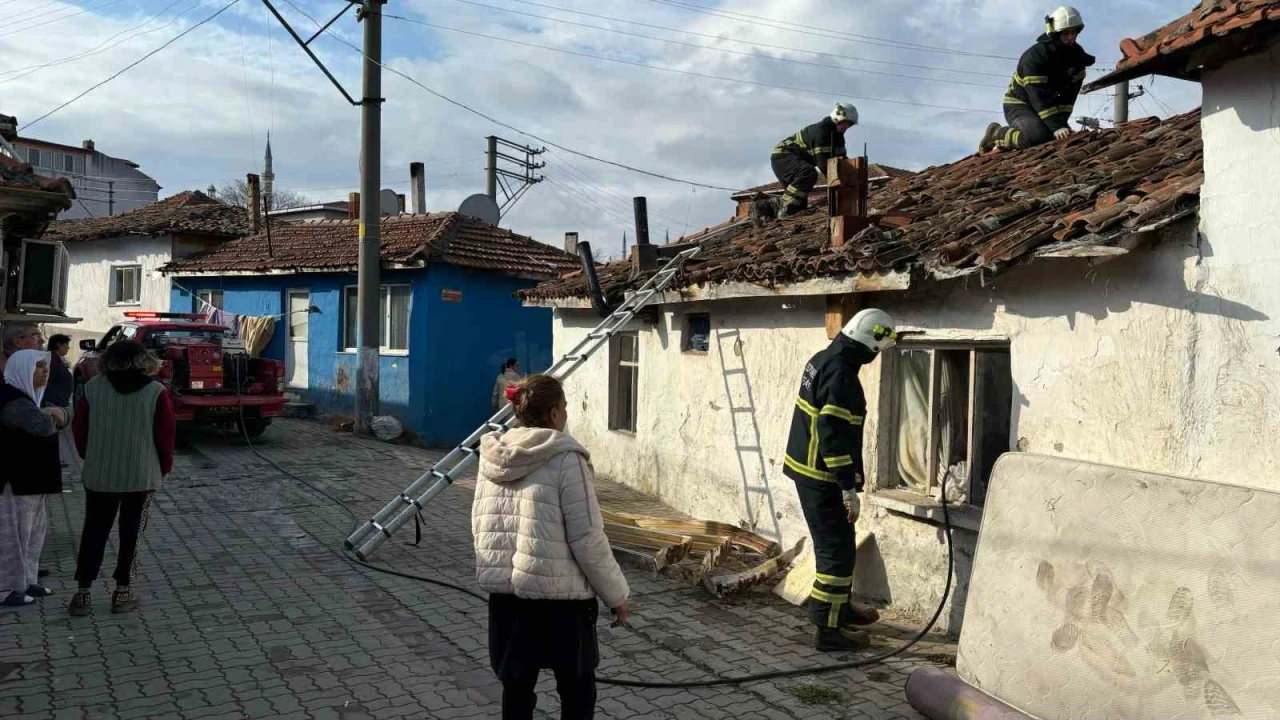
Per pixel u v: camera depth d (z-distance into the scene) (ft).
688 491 29.53
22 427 18.86
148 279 67.56
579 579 10.94
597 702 15.31
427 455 43.21
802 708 15.20
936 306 19.72
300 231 64.90
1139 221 14.48
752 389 26.22
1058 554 13.60
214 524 27.84
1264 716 10.71
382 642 17.93
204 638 17.88
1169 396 14.84
